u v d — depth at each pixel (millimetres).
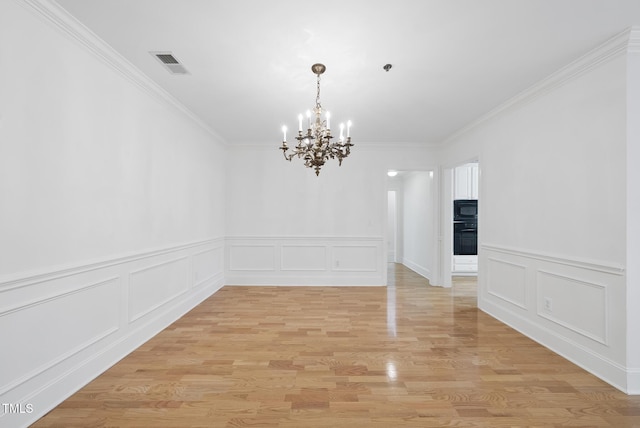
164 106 3602
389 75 3037
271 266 5914
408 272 7414
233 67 2902
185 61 2799
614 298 2439
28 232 1928
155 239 3438
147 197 3275
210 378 2496
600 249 2559
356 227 5918
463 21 2199
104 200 2617
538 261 3275
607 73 2502
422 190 6926
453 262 6945
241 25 2258
